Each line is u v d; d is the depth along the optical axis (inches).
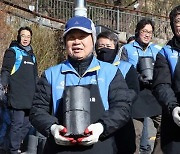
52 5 762.2
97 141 134.3
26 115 301.9
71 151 135.4
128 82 189.8
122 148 167.2
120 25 776.3
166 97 156.9
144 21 270.8
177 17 164.2
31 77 305.9
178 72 161.5
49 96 144.6
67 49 144.9
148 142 268.2
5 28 570.9
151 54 265.1
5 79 298.7
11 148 296.2
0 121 310.8
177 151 155.4
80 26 141.9
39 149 249.8
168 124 157.3
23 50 307.7
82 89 135.9
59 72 145.7
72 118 132.6
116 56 205.6
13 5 606.5
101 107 139.6
